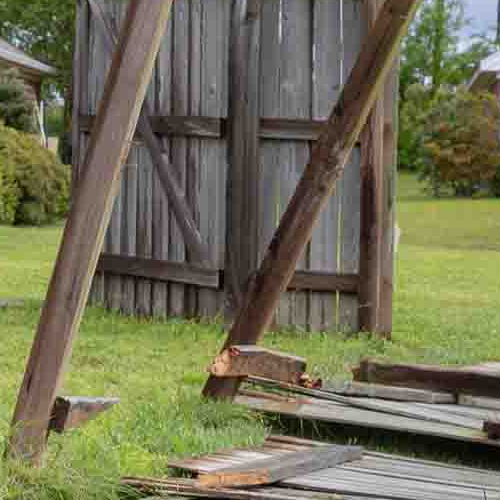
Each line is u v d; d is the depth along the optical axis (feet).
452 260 57.41
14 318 32.17
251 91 30.83
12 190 72.54
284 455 16.96
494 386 20.83
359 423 19.43
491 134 118.21
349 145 19.66
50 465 15.07
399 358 27.76
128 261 33.47
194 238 31.73
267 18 30.99
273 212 31.17
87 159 15.46
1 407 19.84
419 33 211.61
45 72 109.40
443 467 17.37
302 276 31.24
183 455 17.51
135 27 15.31
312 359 26.91
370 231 30.60
